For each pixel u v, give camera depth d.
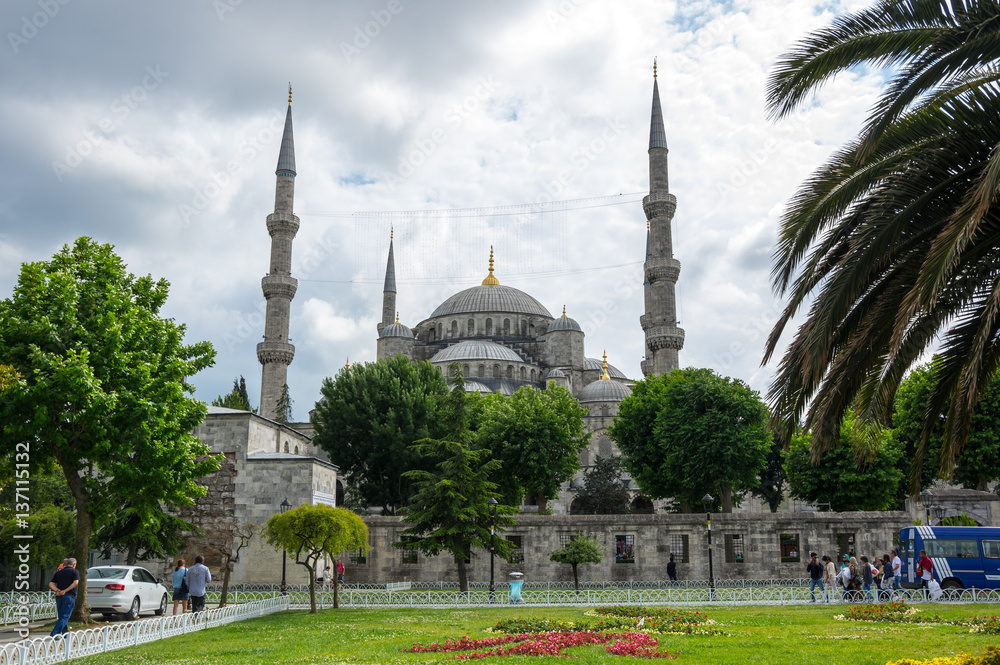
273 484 43.19
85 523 24.22
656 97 100.69
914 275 13.20
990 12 12.00
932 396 14.52
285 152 100.31
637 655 16.97
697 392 57.06
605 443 94.50
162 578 42.31
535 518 46.53
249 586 41.75
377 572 45.72
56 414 22.77
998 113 12.23
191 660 16.66
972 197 10.59
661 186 97.94
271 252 98.75
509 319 115.62
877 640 19.17
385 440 61.22
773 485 73.81
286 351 95.50
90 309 24.47
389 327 110.12
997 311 11.80
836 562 45.06
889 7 12.60
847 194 13.28
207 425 44.34
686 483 57.44
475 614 27.83
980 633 20.55
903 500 58.31
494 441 62.47
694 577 45.34
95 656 17.27
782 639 19.67
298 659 16.77
